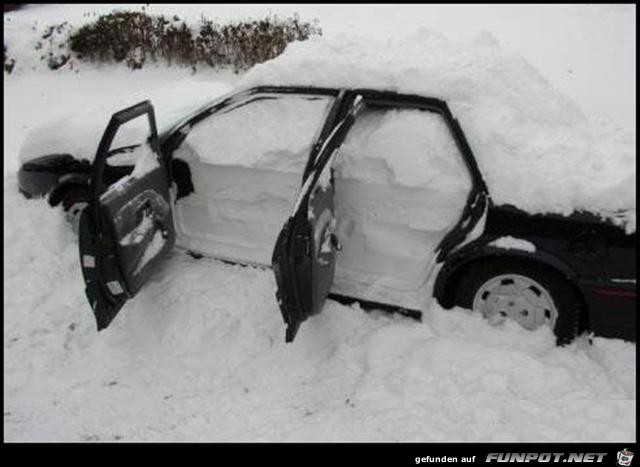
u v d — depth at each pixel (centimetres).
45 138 446
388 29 1015
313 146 335
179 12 1148
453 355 317
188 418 300
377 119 345
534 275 319
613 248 297
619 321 307
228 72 908
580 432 276
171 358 341
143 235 342
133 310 372
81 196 433
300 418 297
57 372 334
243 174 364
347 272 354
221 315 358
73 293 390
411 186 326
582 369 308
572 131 346
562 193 301
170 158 383
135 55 952
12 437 291
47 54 988
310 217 288
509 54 372
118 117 309
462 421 287
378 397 302
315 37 396
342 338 343
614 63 822
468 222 319
